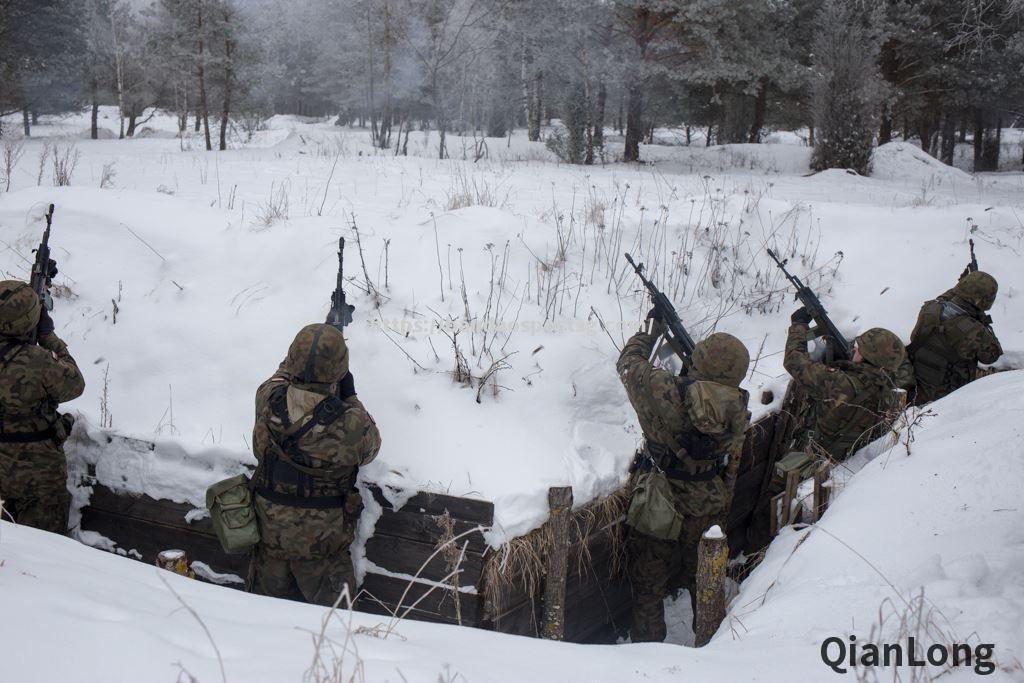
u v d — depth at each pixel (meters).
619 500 4.54
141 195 6.54
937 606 2.71
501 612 3.96
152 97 35.84
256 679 1.94
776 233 7.53
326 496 3.78
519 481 4.23
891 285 6.86
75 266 5.71
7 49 29.06
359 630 2.48
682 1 20.42
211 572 4.47
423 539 4.02
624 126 46.28
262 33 24.33
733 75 21.70
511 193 9.54
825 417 5.05
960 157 41.78
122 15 34.06
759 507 5.65
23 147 15.58
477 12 21.89
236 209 7.23
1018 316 6.64
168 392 4.91
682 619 4.95
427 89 22.23
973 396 4.72
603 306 5.65
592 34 20.98
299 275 5.51
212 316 5.28
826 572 3.16
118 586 2.47
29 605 2.03
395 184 9.93
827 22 19.97
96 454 4.67
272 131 40.97
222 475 4.43
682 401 4.11
